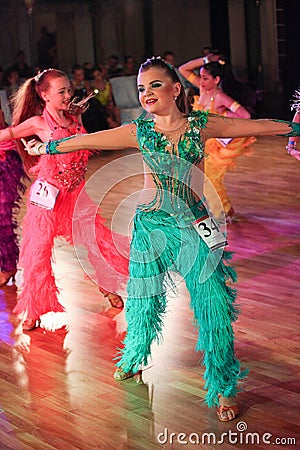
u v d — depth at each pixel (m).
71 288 6.82
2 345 5.69
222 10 19.06
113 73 16.86
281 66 18.31
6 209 6.94
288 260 7.33
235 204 9.73
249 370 5.04
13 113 6.00
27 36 18.88
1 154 6.84
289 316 5.93
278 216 9.03
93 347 5.57
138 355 4.93
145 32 19.67
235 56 18.62
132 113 15.90
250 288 6.58
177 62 19.70
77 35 19.36
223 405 4.50
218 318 4.45
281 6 18.14
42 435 4.39
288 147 6.49
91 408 4.68
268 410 4.55
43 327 5.98
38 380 5.09
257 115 17.45
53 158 5.76
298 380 4.89
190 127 4.47
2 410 4.70
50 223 5.82
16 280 7.20
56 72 5.77
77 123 5.88
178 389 4.86
